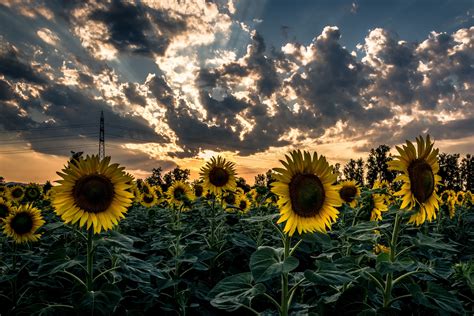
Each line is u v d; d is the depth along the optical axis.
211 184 2.15
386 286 0.97
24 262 1.58
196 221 2.50
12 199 3.05
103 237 1.14
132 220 2.68
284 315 0.92
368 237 1.09
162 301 1.46
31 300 1.35
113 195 1.18
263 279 0.77
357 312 0.98
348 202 2.12
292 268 0.77
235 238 1.64
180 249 1.61
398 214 0.96
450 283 1.31
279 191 0.96
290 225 0.95
